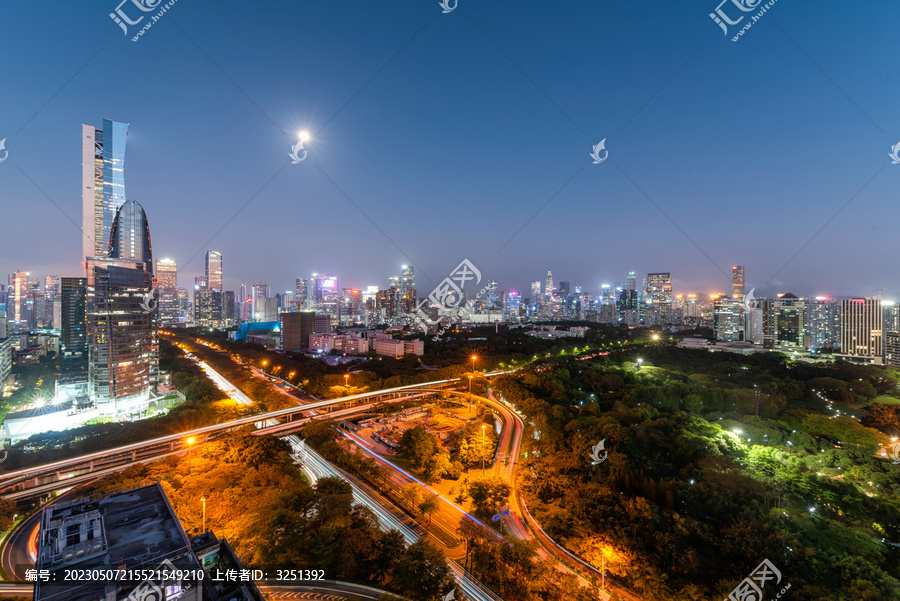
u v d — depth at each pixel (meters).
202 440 151.62
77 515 61.94
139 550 55.09
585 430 152.88
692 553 87.81
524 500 119.75
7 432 175.38
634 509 102.38
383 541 86.19
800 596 77.12
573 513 107.06
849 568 81.56
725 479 113.62
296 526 90.00
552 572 80.50
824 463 130.00
